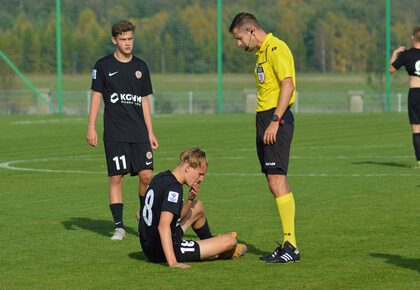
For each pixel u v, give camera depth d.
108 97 24.58
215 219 26.66
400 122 76.88
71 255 21.62
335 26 104.69
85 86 101.44
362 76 103.31
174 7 104.94
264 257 20.59
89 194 32.72
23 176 38.84
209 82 103.88
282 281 18.52
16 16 101.25
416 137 40.06
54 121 83.44
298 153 48.12
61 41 101.00
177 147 53.62
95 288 18.08
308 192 32.16
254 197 31.14
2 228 25.62
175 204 19.72
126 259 21.05
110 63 24.59
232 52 104.25
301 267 19.92
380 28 103.00
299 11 105.94
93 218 27.38
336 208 28.36
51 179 37.59
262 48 21.19
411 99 40.22
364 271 19.38
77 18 102.31
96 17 103.00
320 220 26.14
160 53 104.31
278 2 106.62
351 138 58.94
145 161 24.58
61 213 28.33
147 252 20.39
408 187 33.22
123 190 33.78
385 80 102.06
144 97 24.83
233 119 85.19
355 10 104.31
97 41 102.19
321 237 23.48
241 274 19.22
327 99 102.69
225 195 31.70
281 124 20.98
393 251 21.55
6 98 99.88
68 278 19.03
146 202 20.08
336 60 104.56
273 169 21.02
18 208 29.44
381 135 61.34
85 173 39.81
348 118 84.75
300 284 18.23
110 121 24.52
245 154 48.25
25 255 21.67
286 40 106.12
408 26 103.25
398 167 40.34
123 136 24.38
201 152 20.39
